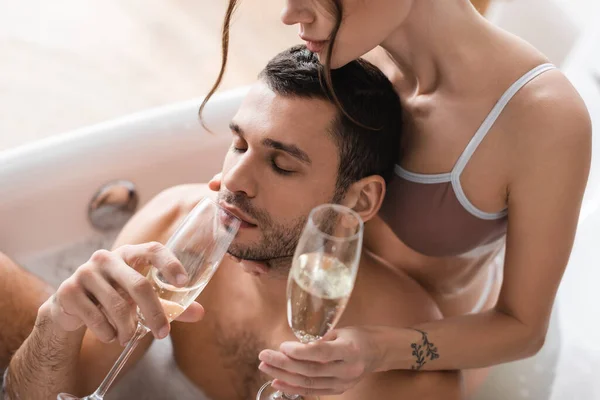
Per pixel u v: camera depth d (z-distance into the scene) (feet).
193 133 6.57
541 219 4.47
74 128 9.44
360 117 4.48
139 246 3.83
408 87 4.87
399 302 4.99
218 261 3.82
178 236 3.76
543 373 5.98
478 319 4.74
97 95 10.00
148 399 5.63
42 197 6.00
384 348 4.33
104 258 3.86
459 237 4.93
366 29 4.04
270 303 5.09
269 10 11.85
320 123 4.41
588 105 6.42
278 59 4.59
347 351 3.99
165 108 6.64
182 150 6.53
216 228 3.75
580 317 5.96
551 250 4.50
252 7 11.84
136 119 6.48
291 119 4.37
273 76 4.48
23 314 5.48
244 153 4.50
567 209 4.42
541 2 6.86
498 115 4.47
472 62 4.47
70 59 10.52
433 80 4.67
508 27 6.93
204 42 11.18
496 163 4.53
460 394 4.75
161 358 5.65
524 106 4.40
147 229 5.27
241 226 4.55
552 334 6.13
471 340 4.61
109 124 6.40
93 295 3.91
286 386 3.96
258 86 4.54
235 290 5.25
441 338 4.57
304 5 3.99
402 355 4.43
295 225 4.56
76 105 9.78
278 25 11.60
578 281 6.13
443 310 5.55
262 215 4.50
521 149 4.43
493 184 4.59
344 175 4.57
